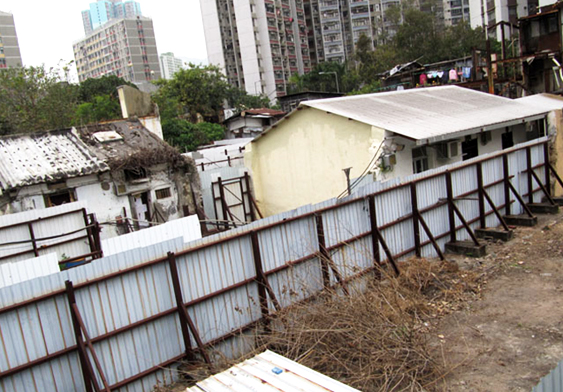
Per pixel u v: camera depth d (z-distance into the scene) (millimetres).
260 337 7137
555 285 8352
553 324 6996
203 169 19828
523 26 31500
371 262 8969
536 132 19469
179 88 43688
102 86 43875
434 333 7102
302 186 15305
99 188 15008
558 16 29531
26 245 9719
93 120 30859
